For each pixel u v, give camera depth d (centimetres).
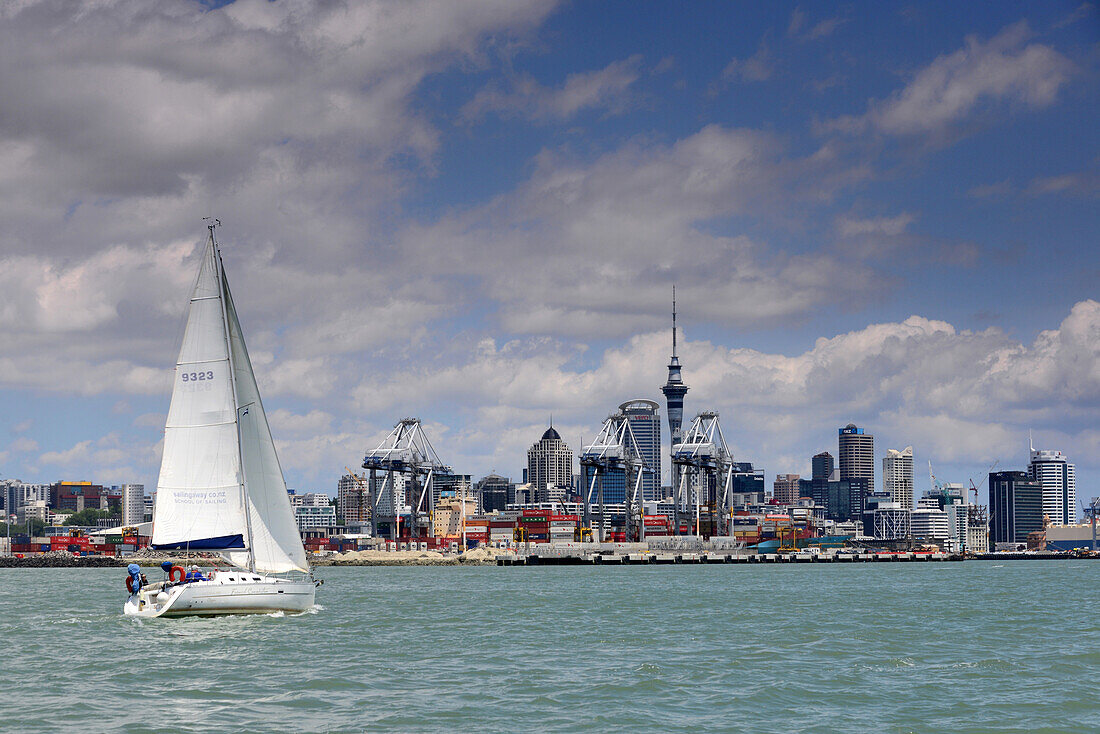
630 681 4931
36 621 7788
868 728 3972
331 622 7475
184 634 6612
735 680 4994
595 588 15200
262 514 7206
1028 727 3997
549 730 3912
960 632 7381
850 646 6462
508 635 7069
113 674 5062
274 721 4038
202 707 4288
